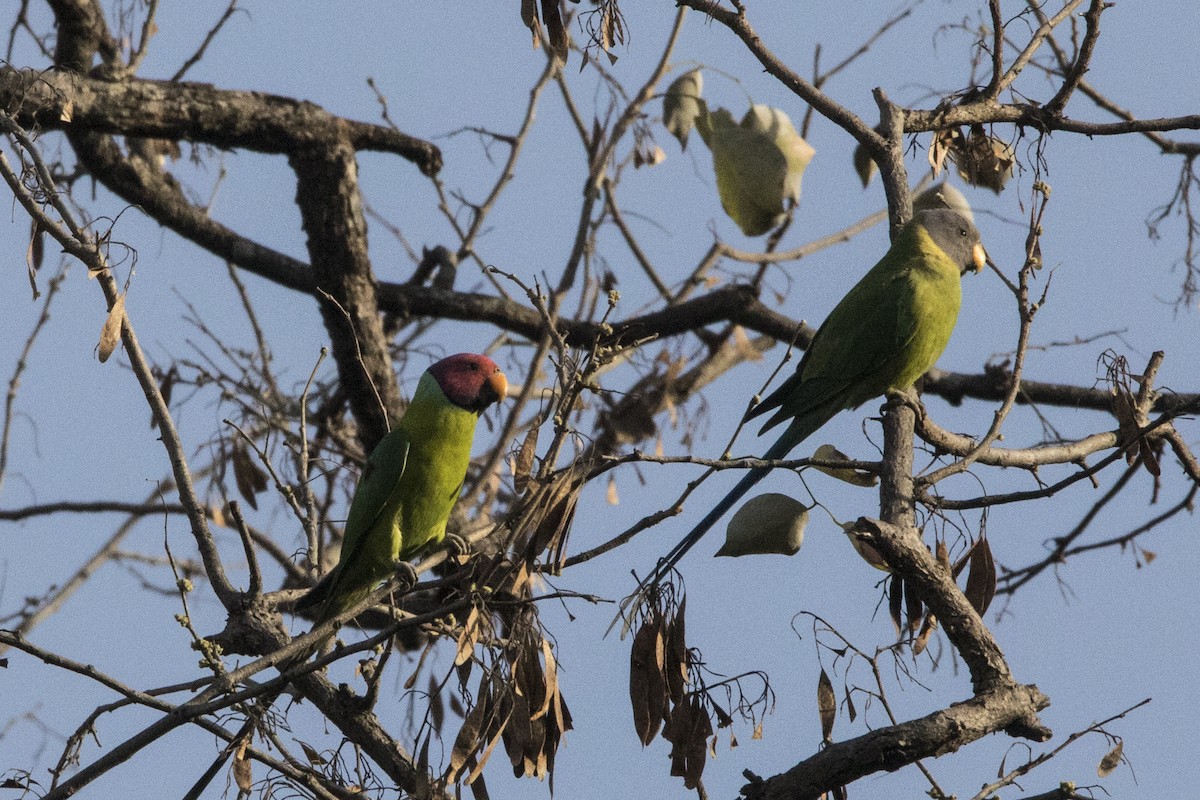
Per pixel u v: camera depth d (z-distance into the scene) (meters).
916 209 11.80
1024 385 14.19
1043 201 8.44
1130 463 8.96
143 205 13.55
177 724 6.77
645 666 7.00
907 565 7.60
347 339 13.26
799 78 10.24
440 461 10.02
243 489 11.73
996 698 7.30
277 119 12.95
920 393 11.21
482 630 7.16
